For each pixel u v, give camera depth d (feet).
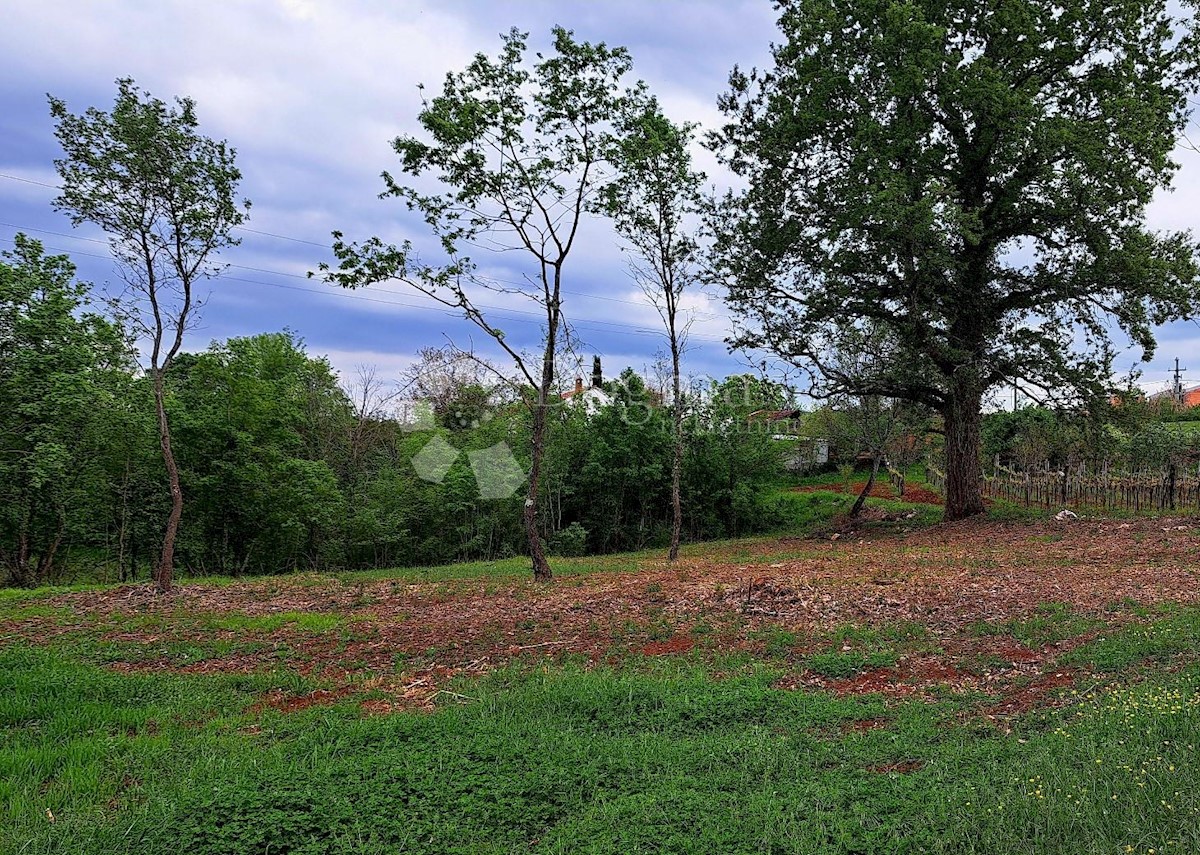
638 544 99.50
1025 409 115.03
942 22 61.77
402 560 96.37
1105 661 22.84
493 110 43.04
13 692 25.44
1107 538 52.11
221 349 84.74
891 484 120.26
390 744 19.31
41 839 14.71
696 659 28.30
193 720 23.31
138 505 81.00
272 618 39.29
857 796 14.78
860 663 25.84
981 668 24.36
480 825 14.48
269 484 83.66
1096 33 59.52
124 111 43.24
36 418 66.18
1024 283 66.23
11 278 63.57
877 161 58.75
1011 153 58.85
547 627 34.42
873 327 77.46
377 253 43.52
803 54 65.82
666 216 54.95
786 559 56.54
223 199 46.26
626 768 17.01
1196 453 86.33
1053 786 13.79
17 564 78.43
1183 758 14.21
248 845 13.58
